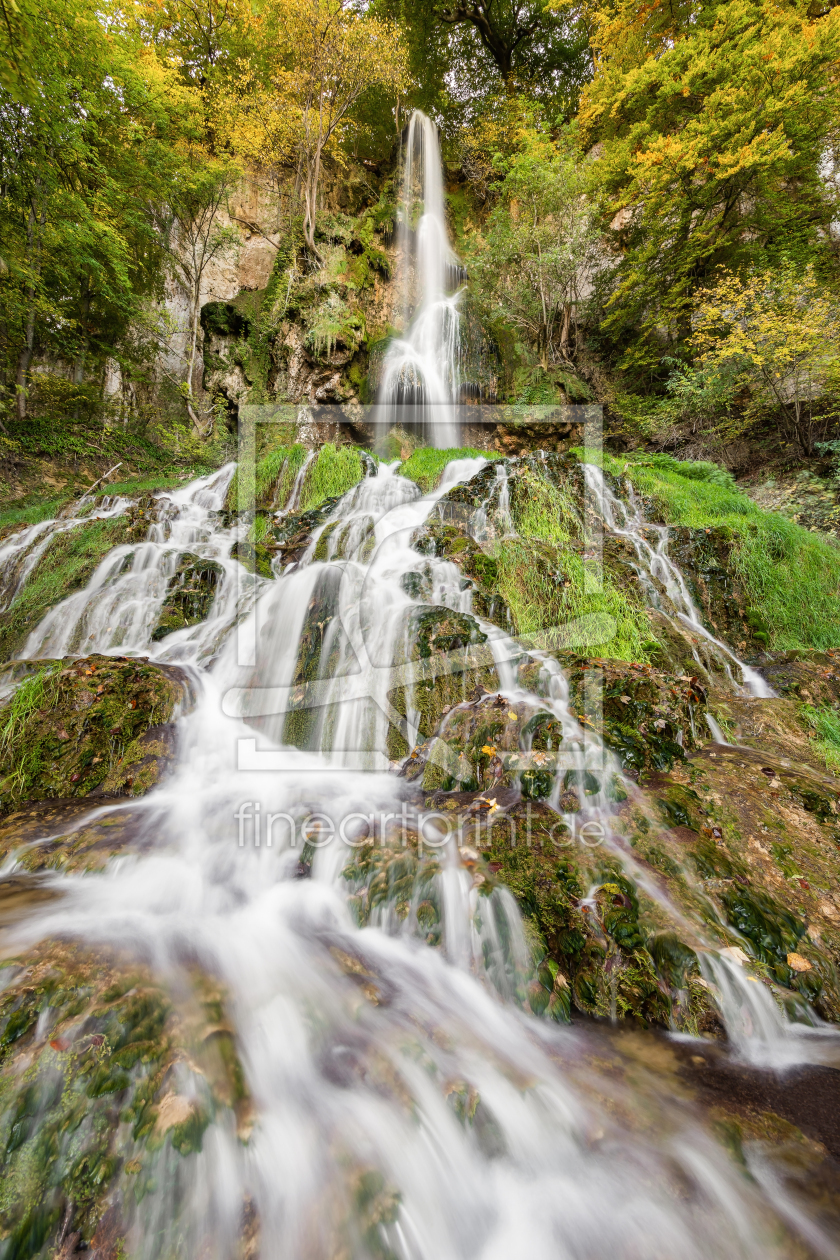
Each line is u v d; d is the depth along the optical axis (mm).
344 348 13055
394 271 15859
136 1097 1615
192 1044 1806
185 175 12406
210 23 15172
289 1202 1503
